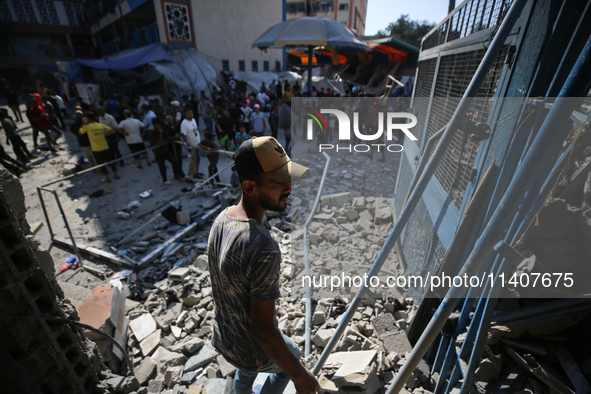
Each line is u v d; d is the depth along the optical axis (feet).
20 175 25.96
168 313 10.84
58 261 14.70
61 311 5.94
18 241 5.00
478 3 6.81
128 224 18.04
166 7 51.03
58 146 33.76
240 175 3.69
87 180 24.63
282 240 15.07
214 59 57.00
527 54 4.75
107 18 81.46
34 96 34.14
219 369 8.31
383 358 7.75
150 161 28.17
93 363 7.13
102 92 51.26
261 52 60.18
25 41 95.14
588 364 5.05
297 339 9.19
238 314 4.00
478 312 5.70
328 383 7.07
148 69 49.08
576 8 4.07
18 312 5.17
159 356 9.13
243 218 3.77
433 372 7.29
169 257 14.52
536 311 5.65
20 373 5.18
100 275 13.43
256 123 30.50
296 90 45.98
